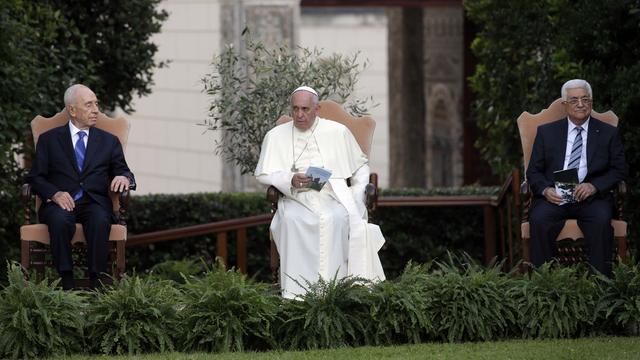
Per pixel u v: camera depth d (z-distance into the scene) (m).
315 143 18.72
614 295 16.38
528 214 18.70
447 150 44.09
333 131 18.81
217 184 35.28
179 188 36.97
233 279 15.96
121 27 23.34
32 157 21.19
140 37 23.59
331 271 17.81
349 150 18.81
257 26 33.38
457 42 43.31
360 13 57.16
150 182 38.41
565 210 18.28
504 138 23.20
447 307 16.09
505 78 22.95
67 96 18.53
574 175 17.94
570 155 18.64
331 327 15.78
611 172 18.41
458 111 43.56
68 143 18.48
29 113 20.39
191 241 25.17
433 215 24.38
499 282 16.48
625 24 19.88
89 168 18.39
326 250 17.78
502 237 22.38
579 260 18.70
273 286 17.64
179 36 35.75
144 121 38.47
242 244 22.25
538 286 16.38
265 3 33.28
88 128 18.64
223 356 15.02
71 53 22.16
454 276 16.30
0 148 19.56
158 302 15.82
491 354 14.94
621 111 19.33
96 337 15.59
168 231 22.17
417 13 41.81
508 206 21.59
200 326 15.59
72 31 22.25
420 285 16.30
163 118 37.34
